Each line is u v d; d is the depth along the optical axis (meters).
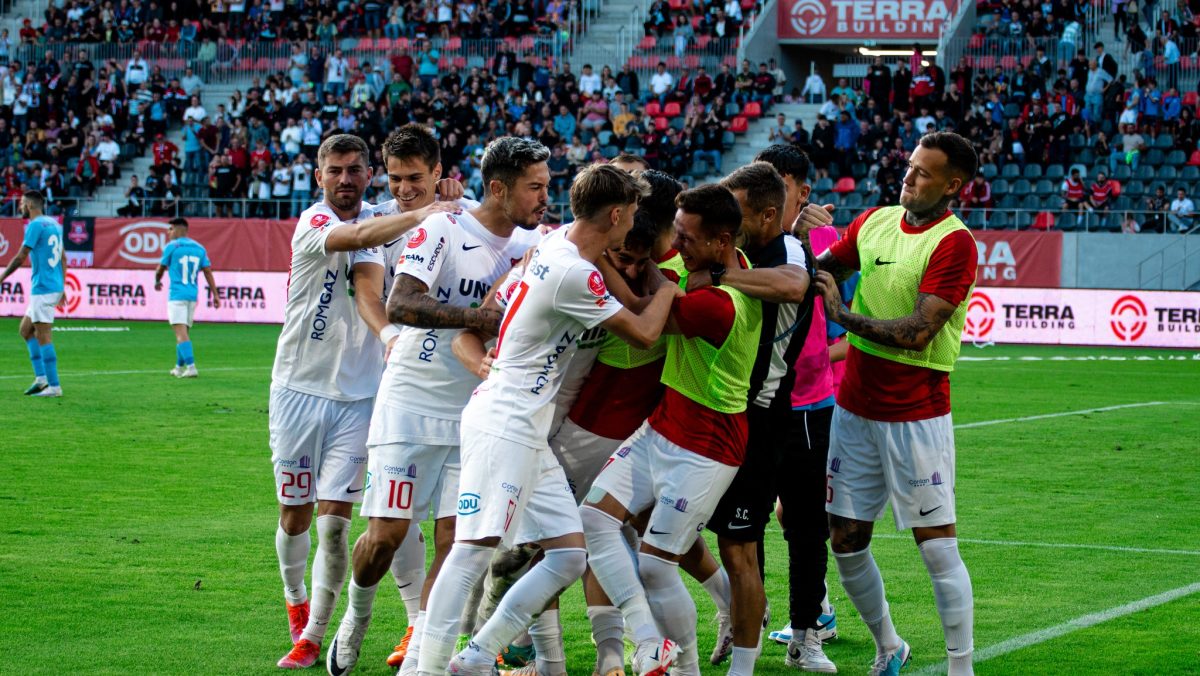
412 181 8.90
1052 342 38.44
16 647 8.73
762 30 53.16
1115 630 9.51
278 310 43.31
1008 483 15.71
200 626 9.37
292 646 8.98
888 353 8.16
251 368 28.34
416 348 8.23
